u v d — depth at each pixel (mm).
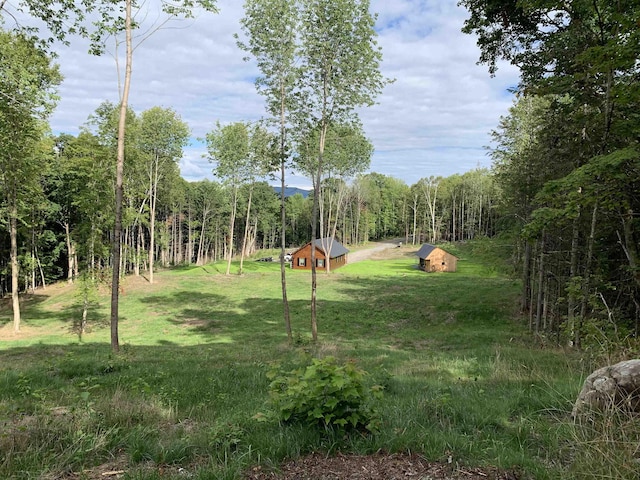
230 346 16766
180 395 5762
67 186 32406
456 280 37688
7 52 11836
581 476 2775
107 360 9031
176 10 11203
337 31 15219
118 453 3543
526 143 19438
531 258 20047
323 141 17156
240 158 38625
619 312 9961
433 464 3166
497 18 11344
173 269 51031
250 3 15102
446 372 8078
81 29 10617
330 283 37688
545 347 12336
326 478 2973
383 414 4246
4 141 16625
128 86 11703
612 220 10344
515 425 4047
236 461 3191
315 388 3709
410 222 96250
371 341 18062
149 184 35875
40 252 37438
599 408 3551
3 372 7973
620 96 7754
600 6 8406
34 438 3654
